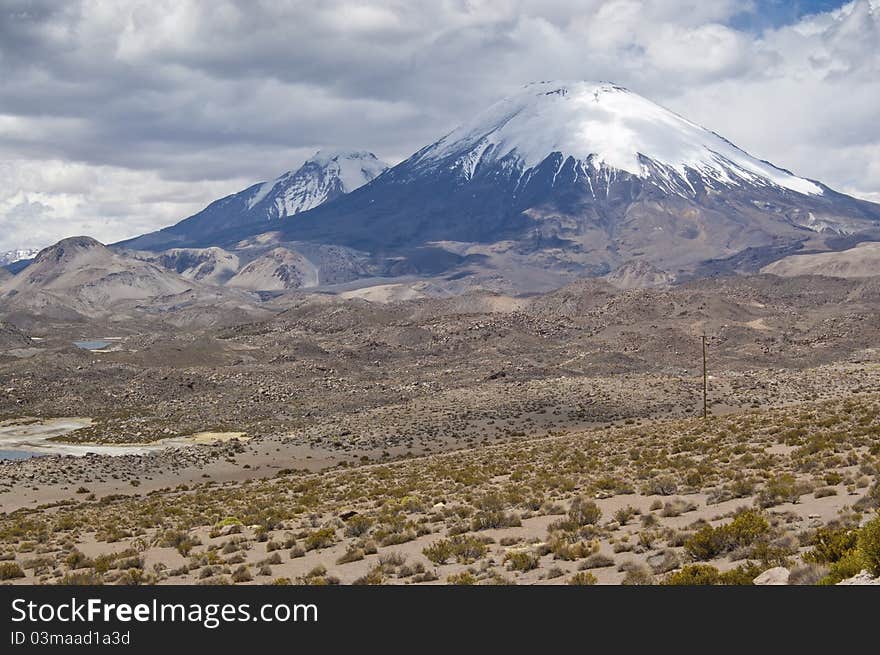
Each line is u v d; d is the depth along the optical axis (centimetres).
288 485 7181
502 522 3594
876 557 1884
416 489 5466
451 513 4053
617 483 4353
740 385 14062
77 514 6562
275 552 3528
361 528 3884
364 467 8650
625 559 2644
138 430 15125
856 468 3884
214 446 11744
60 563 3875
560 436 9894
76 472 9662
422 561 3050
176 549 4094
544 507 3841
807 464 4088
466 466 6819
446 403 14600
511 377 19588
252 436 13638
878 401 7419
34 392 19638
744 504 3331
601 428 10962
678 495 3869
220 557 3659
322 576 2972
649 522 3156
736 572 2172
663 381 14950
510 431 11438
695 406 12356
